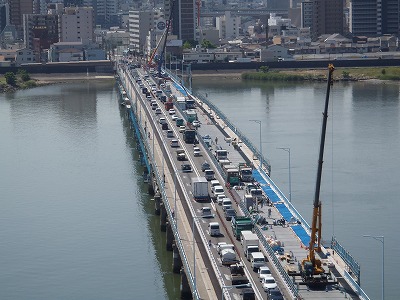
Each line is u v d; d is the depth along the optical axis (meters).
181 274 185.12
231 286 162.88
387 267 192.88
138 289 189.50
